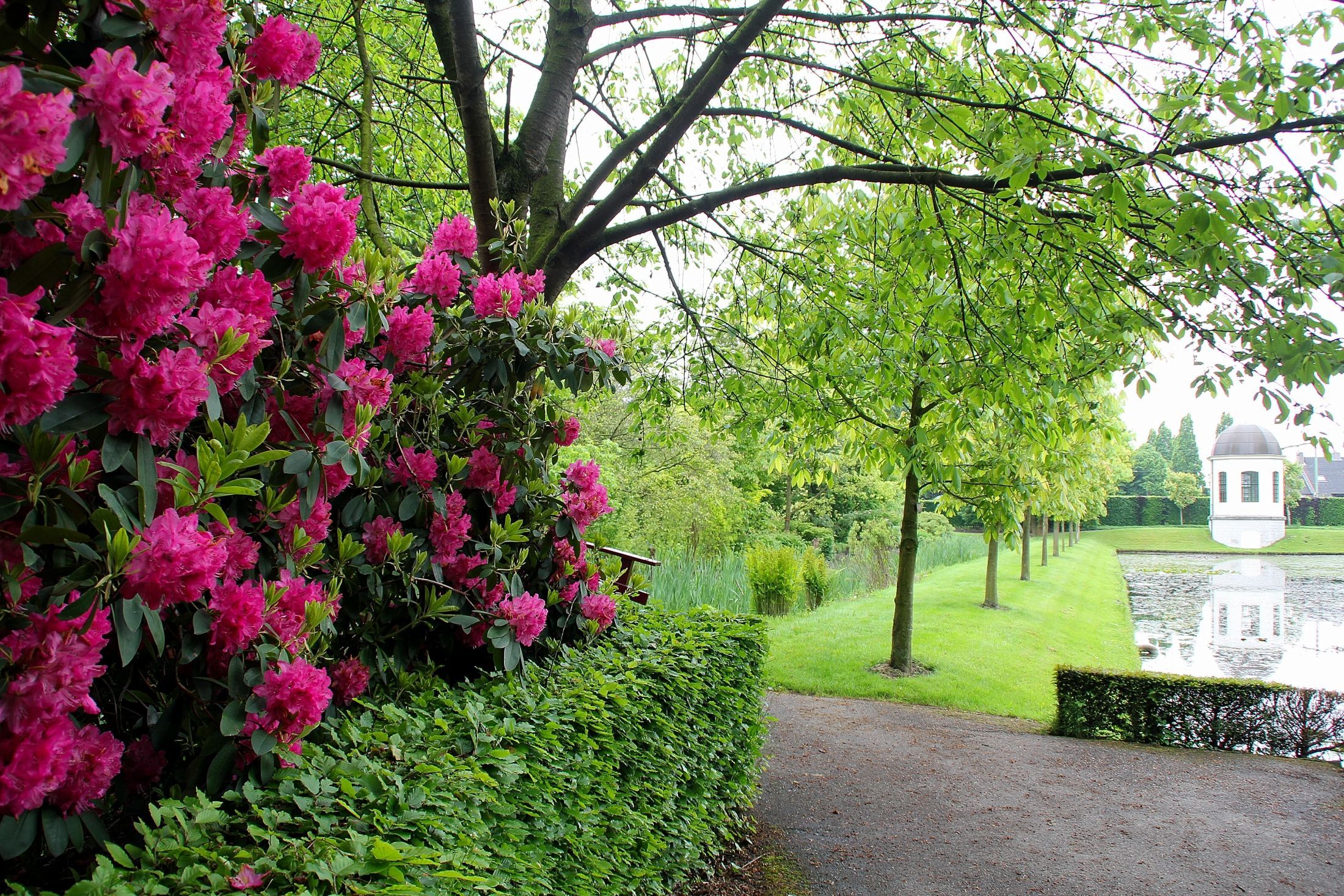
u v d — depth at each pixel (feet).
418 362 9.41
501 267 11.60
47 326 3.82
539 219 15.38
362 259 8.16
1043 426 20.52
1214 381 13.78
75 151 3.93
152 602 4.66
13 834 4.38
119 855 4.33
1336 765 23.25
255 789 5.38
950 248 15.26
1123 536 171.01
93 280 4.33
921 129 14.96
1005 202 14.89
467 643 9.75
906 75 16.46
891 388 19.33
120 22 4.41
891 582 61.72
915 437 22.81
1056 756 23.34
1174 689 25.41
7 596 4.29
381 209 21.57
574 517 11.09
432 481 9.22
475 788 6.34
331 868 4.64
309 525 6.97
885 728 25.48
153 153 4.60
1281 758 24.04
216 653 5.96
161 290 4.38
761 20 14.35
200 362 4.88
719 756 14.62
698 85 14.90
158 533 4.62
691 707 12.58
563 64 15.55
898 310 17.62
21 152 3.37
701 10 16.37
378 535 8.54
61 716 4.44
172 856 4.51
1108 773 22.03
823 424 21.91
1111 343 17.48
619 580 14.28
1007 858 16.21
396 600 8.98
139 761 5.78
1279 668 43.19
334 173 20.54
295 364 6.89
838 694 29.63
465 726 7.45
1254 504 163.84
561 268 15.25
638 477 47.34
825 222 20.86
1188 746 25.18
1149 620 63.16
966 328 15.84
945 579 62.49
